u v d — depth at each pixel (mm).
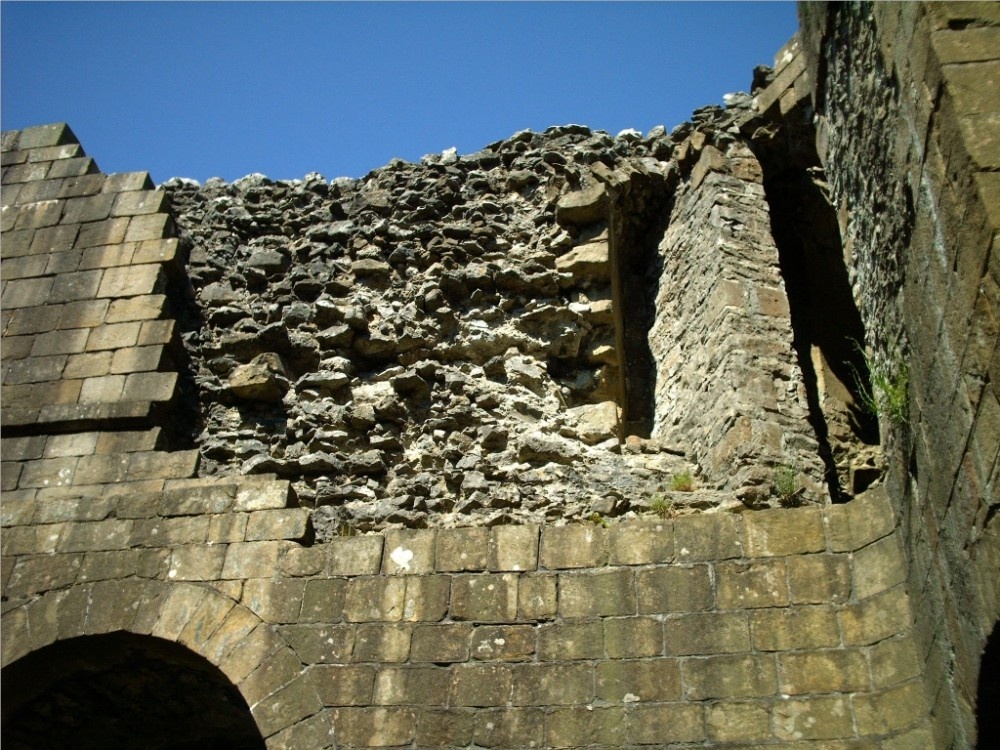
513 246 10133
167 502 7551
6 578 7367
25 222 9836
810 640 6242
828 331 10297
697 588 6535
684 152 10711
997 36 4598
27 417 8492
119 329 9000
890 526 6422
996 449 4316
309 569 7047
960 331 4562
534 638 6543
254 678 6660
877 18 5703
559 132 11000
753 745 5965
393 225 10172
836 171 7664
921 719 5809
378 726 6367
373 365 9328
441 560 6930
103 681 7457
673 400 9641
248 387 8977
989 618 4648
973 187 4312
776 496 8062
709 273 9648
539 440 8562
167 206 9961
